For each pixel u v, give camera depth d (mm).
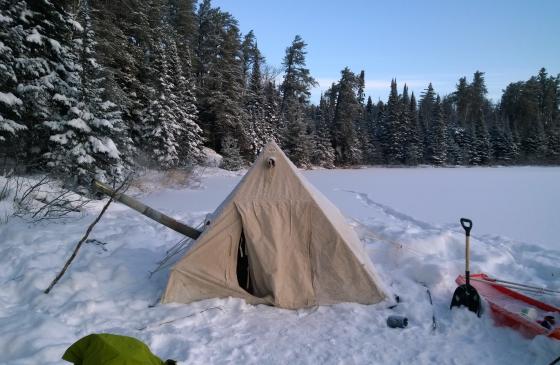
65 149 11211
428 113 67875
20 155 11602
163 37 26359
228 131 32156
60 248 5859
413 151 49531
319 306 4254
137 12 23719
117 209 9758
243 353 3314
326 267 4355
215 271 4402
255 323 3887
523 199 15070
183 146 24500
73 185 10812
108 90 16562
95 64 12227
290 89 45781
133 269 5188
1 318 3695
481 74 68688
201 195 15125
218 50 33094
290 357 3270
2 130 10469
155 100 21047
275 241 4348
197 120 29547
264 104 38156
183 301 4348
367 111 67438
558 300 4344
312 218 4430
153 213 4871
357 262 4320
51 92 11805
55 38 12188
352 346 3455
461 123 60469
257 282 4414
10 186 8461
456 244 6562
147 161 18688
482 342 3572
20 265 5129
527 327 3635
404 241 6379
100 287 4648
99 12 19812
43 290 4430
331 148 43094
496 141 54844
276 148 4812
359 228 7176
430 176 29094
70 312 3963
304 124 39375
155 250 6254
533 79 66938
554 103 69438
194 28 34125
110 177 12211
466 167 48844
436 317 4039
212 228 4441
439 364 3211
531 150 55594
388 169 42156
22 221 7164
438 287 4805
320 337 3613
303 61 45219
